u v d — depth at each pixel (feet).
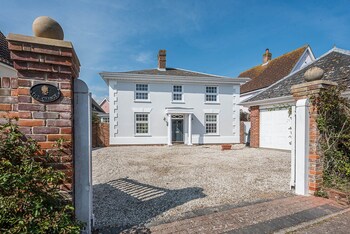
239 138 58.03
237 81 57.57
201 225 9.53
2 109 7.26
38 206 6.48
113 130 50.49
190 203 12.72
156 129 53.11
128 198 13.87
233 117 57.77
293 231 8.82
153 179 18.90
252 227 9.21
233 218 10.21
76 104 8.20
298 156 13.80
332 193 12.52
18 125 7.01
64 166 7.55
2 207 6.15
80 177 8.23
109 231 9.12
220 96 57.16
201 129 55.93
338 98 13.25
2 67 26.89
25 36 6.88
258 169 22.97
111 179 19.20
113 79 50.37
